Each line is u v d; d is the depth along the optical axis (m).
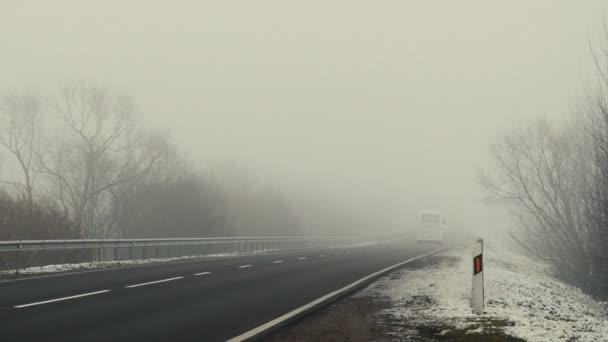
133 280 15.03
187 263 22.77
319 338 8.09
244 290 13.46
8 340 7.21
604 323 10.37
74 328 8.14
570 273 29.81
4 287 13.08
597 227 23.36
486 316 9.61
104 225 43.81
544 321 9.43
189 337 7.77
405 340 7.97
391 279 17.11
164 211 42.91
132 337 7.64
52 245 18.77
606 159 20.36
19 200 22.72
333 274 18.45
